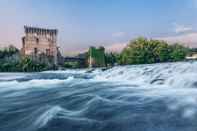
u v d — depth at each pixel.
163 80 12.98
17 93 10.73
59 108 6.65
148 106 6.36
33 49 99.25
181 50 108.50
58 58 103.38
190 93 8.07
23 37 99.44
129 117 5.51
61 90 11.07
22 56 92.62
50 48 102.56
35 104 7.73
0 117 6.29
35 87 12.85
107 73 21.50
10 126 5.60
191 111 5.74
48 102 7.96
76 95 8.99
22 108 7.19
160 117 5.39
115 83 13.90
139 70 18.80
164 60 100.81
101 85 12.59
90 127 5.04
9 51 92.81
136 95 8.16
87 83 14.38
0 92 11.13
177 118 5.30
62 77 20.25
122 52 105.38
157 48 100.12
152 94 8.21
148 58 98.88
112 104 6.75
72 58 107.12
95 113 5.97
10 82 15.65
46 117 5.87
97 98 7.72
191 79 11.66
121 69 21.78
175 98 7.09
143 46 99.25
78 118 5.60
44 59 98.44
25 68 82.00
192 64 16.94
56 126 5.17
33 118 5.99
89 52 102.44
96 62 101.81
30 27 99.88
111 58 109.00
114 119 5.44
